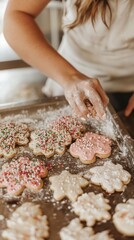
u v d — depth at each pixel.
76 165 0.62
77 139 0.67
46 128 0.69
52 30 1.42
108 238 0.50
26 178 0.59
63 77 0.66
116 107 0.85
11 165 0.62
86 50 0.81
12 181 0.59
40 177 0.60
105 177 0.59
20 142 0.67
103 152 0.63
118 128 0.66
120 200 0.56
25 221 0.52
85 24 0.76
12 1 0.70
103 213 0.53
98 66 0.82
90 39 0.78
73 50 0.83
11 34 0.69
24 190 0.58
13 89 1.37
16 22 0.69
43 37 0.71
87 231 0.51
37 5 0.70
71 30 0.80
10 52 1.29
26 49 0.69
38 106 0.73
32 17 0.72
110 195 0.57
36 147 0.65
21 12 0.70
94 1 0.70
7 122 0.70
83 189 0.58
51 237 0.51
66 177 0.59
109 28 0.74
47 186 0.59
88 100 0.63
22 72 1.46
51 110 0.73
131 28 0.73
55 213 0.54
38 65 0.69
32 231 0.51
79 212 0.54
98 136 0.67
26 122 0.71
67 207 0.55
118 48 0.78
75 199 0.56
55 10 1.38
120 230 0.51
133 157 0.60
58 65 0.67
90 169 0.61
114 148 0.65
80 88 0.62
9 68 1.07
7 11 0.71
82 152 0.63
